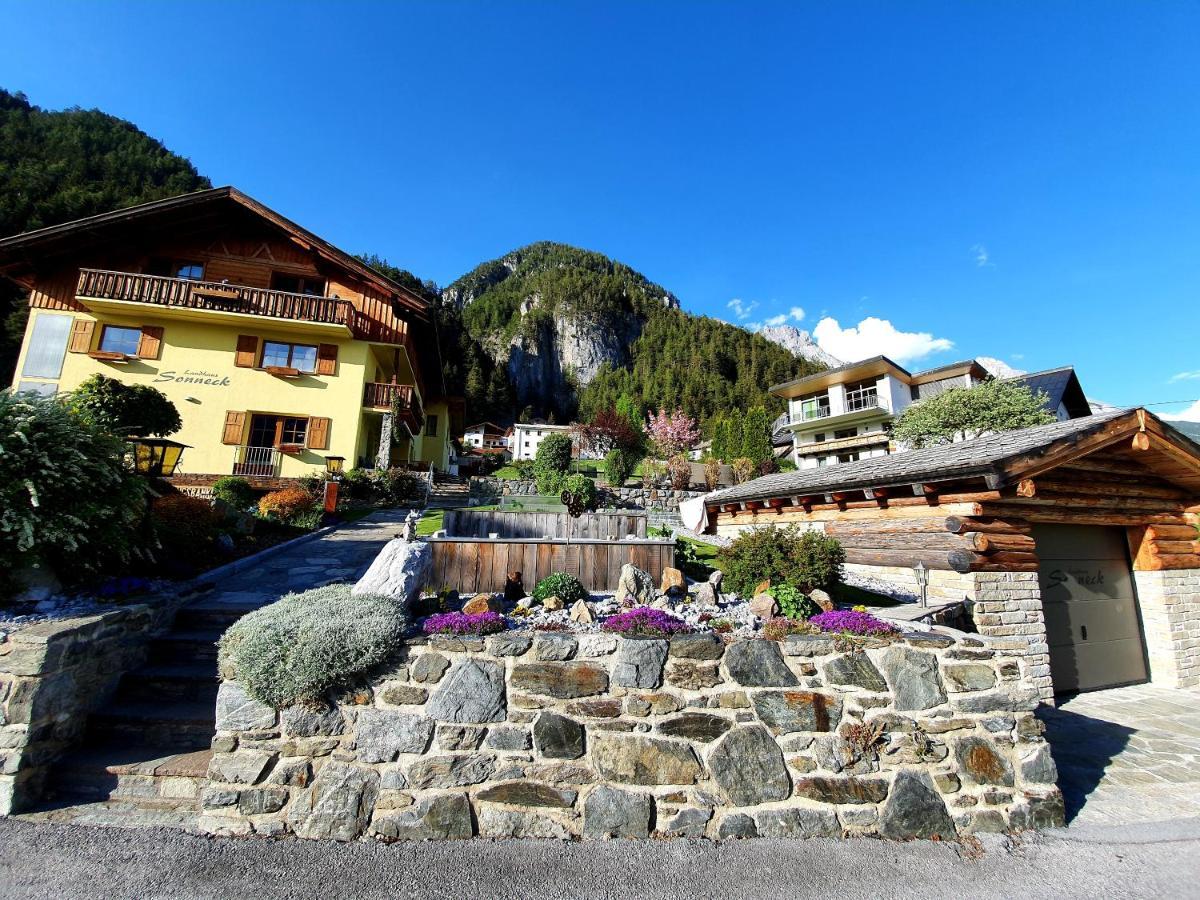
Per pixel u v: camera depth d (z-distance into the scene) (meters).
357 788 3.26
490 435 62.28
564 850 3.19
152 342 16.84
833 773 3.53
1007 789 3.68
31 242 16.33
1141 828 3.72
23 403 4.24
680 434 44.78
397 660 3.45
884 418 31.83
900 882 3.06
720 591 5.61
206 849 3.07
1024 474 6.07
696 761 3.46
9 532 4.02
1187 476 7.77
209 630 5.01
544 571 5.93
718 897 2.88
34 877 2.77
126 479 4.81
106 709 4.03
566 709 3.46
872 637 3.81
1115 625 7.57
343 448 17.47
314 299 17.41
